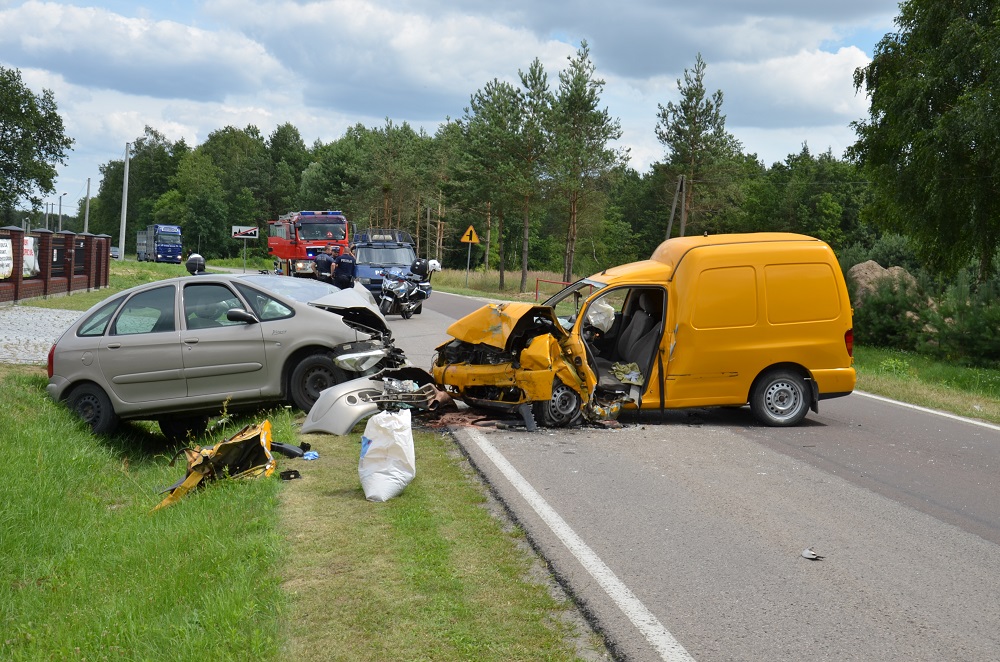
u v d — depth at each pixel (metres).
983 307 21.50
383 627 4.25
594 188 44.12
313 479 7.03
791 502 6.75
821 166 77.44
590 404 9.45
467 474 7.45
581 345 9.42
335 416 8.80
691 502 6.68
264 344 9.89
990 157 24.61
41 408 9.72
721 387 9.69
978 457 8.56
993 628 4.45
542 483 7.09
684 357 9.57
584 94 43.47
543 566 5.20
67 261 28.39
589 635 4.27
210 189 124.19
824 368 9.80
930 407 11.89
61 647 4.30
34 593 5.34
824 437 9.34
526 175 45.06
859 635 4.34
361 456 6.67
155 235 84.62
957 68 26.44
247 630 4.17
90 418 9.89
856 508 6.62
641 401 9.62
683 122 48.25
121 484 8.34
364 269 25.59
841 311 9.80
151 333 9.87
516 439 8.77
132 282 37.84
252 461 7.32
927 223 28.50
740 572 5.19
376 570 4.97
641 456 8.20
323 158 105.81
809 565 5.34
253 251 118.81
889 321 24.61
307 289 11.23
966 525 6.25
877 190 31.95
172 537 5.79
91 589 5.23
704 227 70.00
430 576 4.90
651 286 9.63
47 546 6.32
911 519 6.37
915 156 27.78
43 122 81.00
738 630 4.36
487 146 46.12
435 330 20.19
